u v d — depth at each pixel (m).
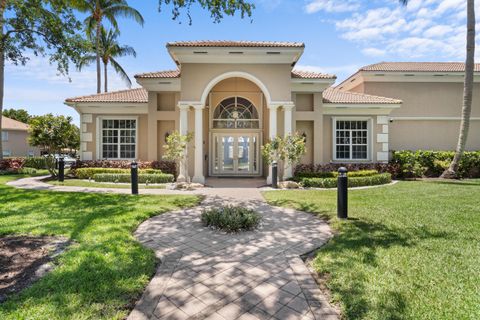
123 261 3.76
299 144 12.09
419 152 15.82
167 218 6.36
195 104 12.49
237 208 6.29
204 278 3.45
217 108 15.95
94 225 5.45
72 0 10.45
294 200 8.51
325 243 4.77
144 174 12.59
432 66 19.56
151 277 3.47
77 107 15.12
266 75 12.71
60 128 13.84
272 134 12.65
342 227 5.54
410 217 6.26
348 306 2.78
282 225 5.88
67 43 10.62
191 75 12.55
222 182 13.39
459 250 4.22
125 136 15.72
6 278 3.28
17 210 6.71
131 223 5.67
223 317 2.65
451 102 18.58
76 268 3.49
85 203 7.59
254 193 10.11
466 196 8.93
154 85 14.39
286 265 3.86
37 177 14.70
